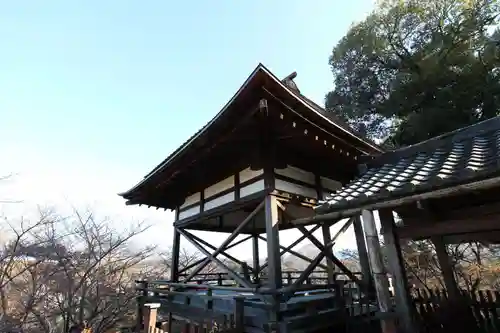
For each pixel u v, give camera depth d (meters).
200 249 6.58
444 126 10.20
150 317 5.24
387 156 4.97
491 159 2.82
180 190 7.92
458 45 11.42
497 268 8.48
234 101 4.17
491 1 11.34
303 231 5.56
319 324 4.56
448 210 3.68
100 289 8.62
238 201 5.88
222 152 5.76
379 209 3.35
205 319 5.78
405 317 3.16
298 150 5.83
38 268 6.87
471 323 4.51
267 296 4.69
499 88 9.44
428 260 9.46
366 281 6.10
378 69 14.29
